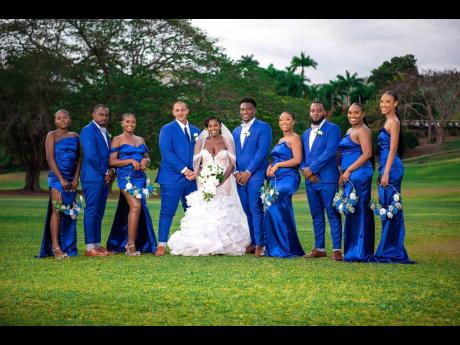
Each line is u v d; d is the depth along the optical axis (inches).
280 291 238.1
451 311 208.1
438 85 2694.4
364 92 3513.8
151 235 357.7
